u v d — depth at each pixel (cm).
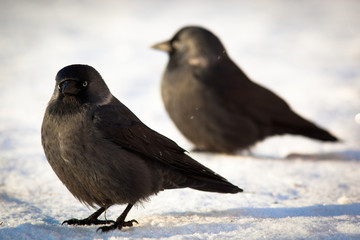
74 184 711
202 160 1120
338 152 1227
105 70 2062
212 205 789
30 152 1126
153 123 1447
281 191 890
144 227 680
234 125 1198
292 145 1328
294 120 1242
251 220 696
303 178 983
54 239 627
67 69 722
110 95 761
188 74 1191
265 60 2284
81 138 694
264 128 1234
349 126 1462
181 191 869
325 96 1772
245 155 1223
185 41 1216
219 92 1190
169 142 762
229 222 689
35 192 855
